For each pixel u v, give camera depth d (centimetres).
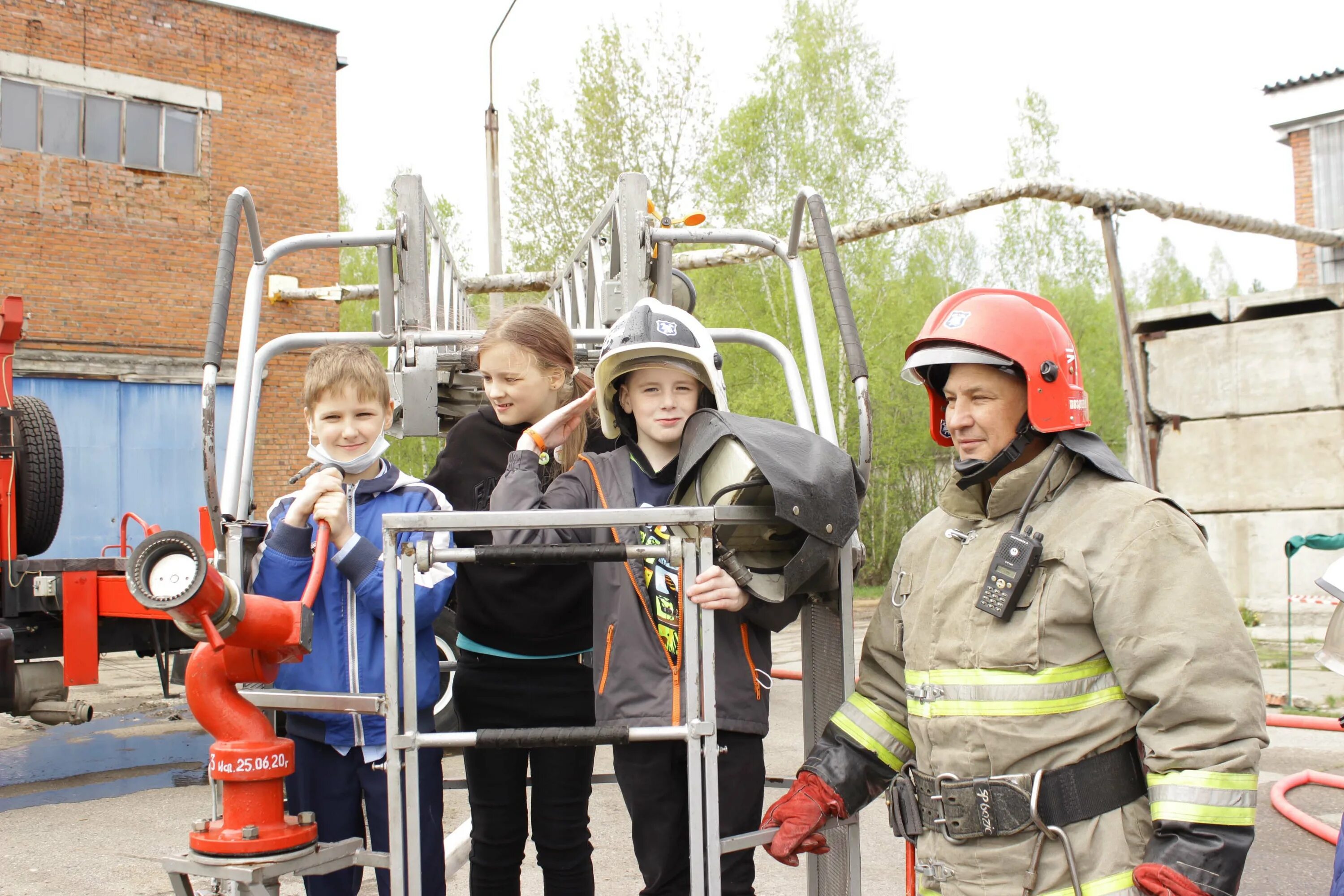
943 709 164
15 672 511
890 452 1762
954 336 167
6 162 1212
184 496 1300
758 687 199
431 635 214
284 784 194
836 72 1841
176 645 570
